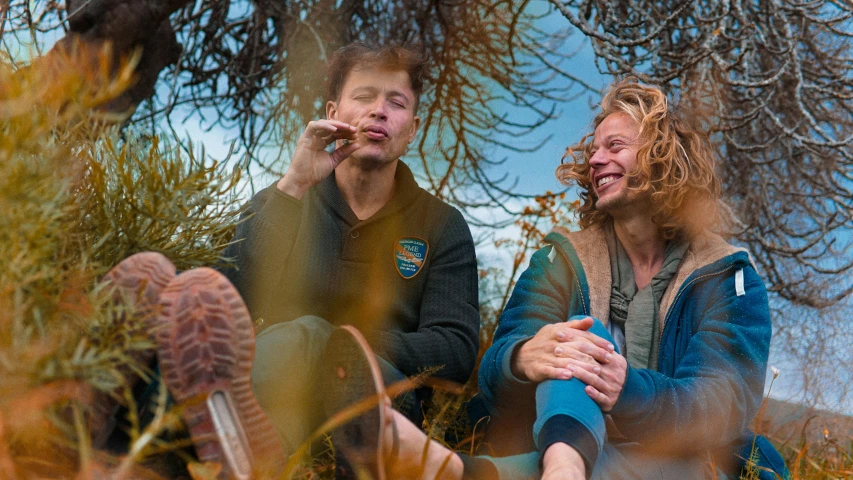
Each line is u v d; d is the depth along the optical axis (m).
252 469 1.29
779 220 4.48
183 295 1.32
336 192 2.29
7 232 1.14
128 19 3.43
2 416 1.07
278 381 1.68
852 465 2.39
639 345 2.11
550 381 1.77
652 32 3.30
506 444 2.11
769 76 4.18
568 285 2.28
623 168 2.20
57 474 1.21
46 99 1.09
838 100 4.34
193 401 1.27
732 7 3.81
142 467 1.30
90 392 1.20
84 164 1.56
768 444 2.12
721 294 2.12
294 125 3.45
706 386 1.88
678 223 2.17
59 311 1.21
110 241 1.55
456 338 2.17
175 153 1.57
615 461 1.76
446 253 2.34
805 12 3.79
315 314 2.20
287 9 4.27
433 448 1.52
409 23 4.15
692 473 1.83
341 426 1.46
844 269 3.99
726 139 3.89
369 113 2.26
